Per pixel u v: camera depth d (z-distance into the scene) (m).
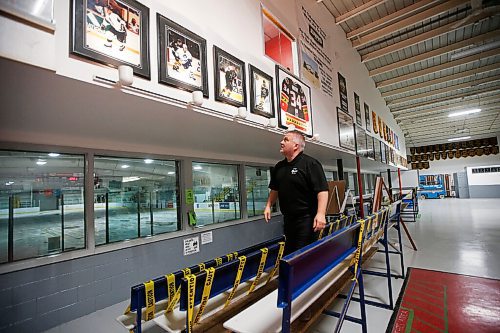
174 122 2.35
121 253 2.92
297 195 2.07
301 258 1.18
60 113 1.86
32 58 1.14
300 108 3.95
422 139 18.66
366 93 8.26
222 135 3.04
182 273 1.64
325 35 5.49
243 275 1.71
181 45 2.11
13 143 2.23
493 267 3.77
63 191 2.62
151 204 3.40
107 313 2.63
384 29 6.68
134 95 1.65
